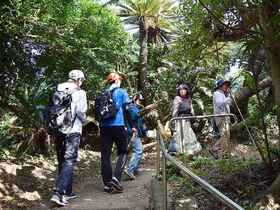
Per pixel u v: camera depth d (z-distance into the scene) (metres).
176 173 3.95
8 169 4.34
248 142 5.77
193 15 3.50
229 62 3.91
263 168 3.57
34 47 5.13
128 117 4.48
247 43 3.16
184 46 3.71
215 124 4.89
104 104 4.11
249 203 3.10
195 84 9.32
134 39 10.91
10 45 4.79
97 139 7.44
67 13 5.16
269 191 3.08
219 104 4.86
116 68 8.39
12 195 3.96
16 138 5.87
